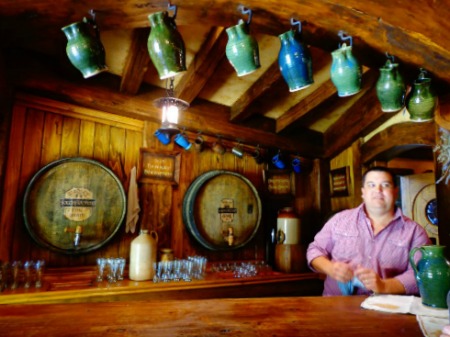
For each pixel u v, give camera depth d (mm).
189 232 3000
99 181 2510
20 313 1085
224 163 3297
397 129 3158
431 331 970
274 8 1300
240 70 1284
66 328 950
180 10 1326
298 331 971
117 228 2527
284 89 2965
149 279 2412
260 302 1281
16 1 1160
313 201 3861
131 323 1008
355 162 3613
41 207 2277
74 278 2297
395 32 1335
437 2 1295
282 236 3131
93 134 2607
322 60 2604
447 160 2375
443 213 2400
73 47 1185
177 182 2928
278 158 3426
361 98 3408
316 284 3148
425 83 1500
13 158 2262
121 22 1352
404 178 4184
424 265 1238
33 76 2238
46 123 2416
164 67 1196
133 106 2666
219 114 3162
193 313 1124
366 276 1431
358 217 1962
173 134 2674
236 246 3088
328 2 1259
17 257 2236
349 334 955
